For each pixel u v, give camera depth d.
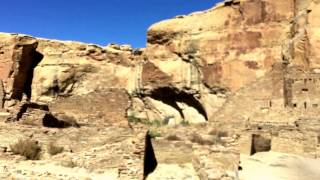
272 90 28.22
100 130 23.83
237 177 19.03
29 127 24.12
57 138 23.81
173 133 25.80
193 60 39.97
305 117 27.19
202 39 39.66
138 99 44.75
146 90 43.44
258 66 36.62
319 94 28.56
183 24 41.66
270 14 37.38
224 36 38.66
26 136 23.81
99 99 29.20
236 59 37.53
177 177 20.19
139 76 44.88
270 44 36.81
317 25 34.31
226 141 22.09
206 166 18.91
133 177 19.20
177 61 41.38
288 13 37.09
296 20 35.84
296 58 34.28
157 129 27.14
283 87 28.16
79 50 49.34
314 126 25.75
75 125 28.09
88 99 29.27
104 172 20.02
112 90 29.44
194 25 40.84
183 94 40.72
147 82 43.25
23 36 47.22
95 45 49.66
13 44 46.28
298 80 29.14
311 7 35.28
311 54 33.56
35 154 22.34
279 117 27.62
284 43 36.28
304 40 34.25
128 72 47.53
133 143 19.81
